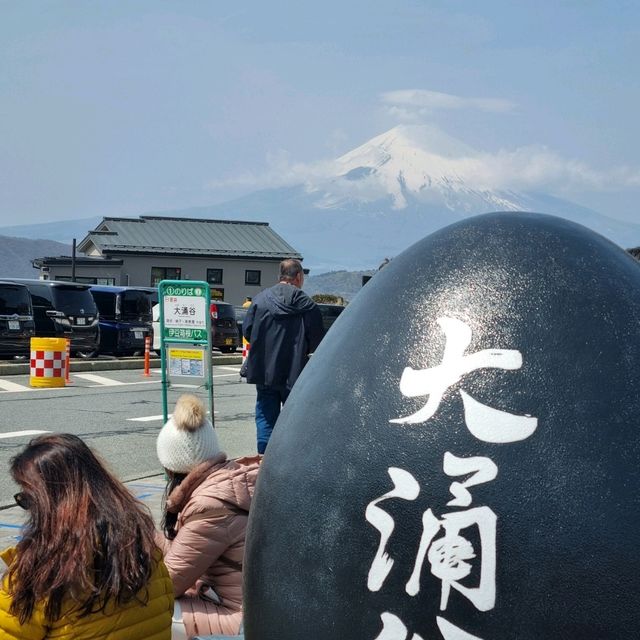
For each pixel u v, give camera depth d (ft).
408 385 9.42
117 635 11.57
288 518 9.66
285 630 9.48
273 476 10.05
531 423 8.84
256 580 9.90
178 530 18.69
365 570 9.05
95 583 11.43
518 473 8.68
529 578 8.45
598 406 8.84
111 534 11.53
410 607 8.80
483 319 9.42
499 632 8.49
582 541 8.40
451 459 8.92
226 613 18.21
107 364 96.78
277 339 36.14
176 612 17.95
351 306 10.75
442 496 8.86
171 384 40.19
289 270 36.35
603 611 8.29
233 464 19.07
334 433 9.64
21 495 11.96
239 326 137.80
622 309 9.39
